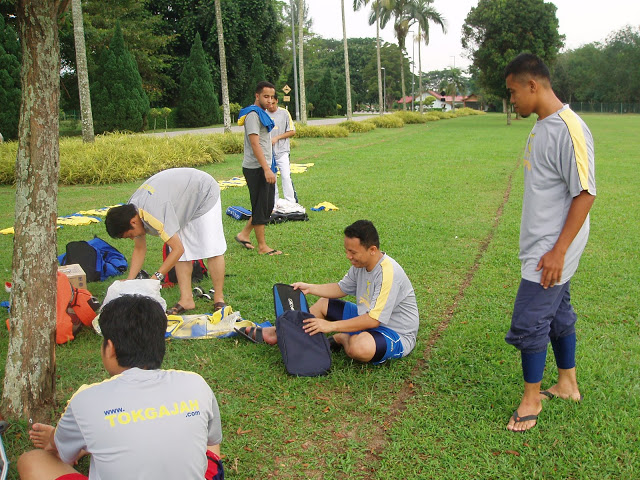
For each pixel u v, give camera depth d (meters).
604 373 3.73
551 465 2.87
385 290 3.74
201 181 4.68
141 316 2.27
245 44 41.81
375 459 2.98
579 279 5.66
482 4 38.91
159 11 39.62
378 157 17.14
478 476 2.82
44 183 3.00
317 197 10.31
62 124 32.34
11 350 3.11
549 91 2.97
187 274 4.84
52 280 3.12
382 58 90.81
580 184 2.83
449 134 29.05
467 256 6.54
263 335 4.22
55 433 2.26
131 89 28.30
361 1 31.80
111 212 4.21
